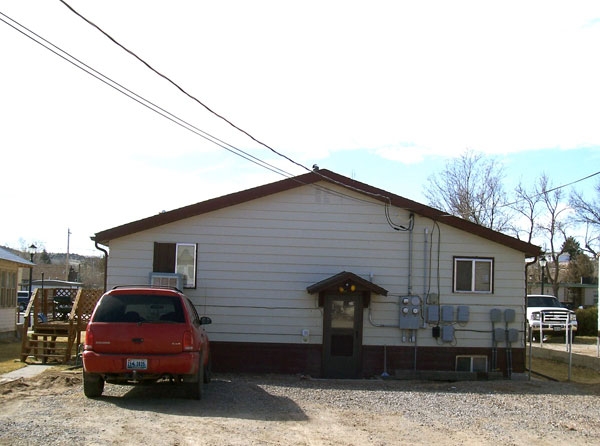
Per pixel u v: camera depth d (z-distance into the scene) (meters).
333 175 17.22
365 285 16.70
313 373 17.00
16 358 18.23
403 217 17.50
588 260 63.31
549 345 27.16
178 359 10.64
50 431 8.36
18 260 26.06
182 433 8.52
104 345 10.64
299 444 8.23
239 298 17.08
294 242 17.27
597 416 11.40
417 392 13.87
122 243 16.92
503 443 8.87
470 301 17.41
